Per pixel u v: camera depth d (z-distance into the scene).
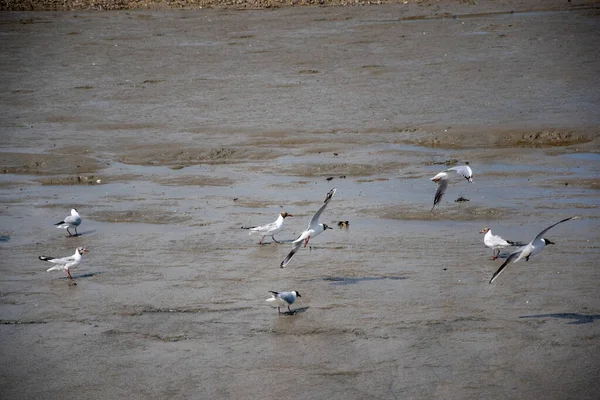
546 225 21.06
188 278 18.27
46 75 50.38
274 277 18.11
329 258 19.23
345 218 22.69
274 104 40.16
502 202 23.50
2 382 13.94
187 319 16.08
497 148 30.70
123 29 67.38
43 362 14.59
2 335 15.70
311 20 69.06
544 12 68.62
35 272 19.09
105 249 20.67
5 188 27.77
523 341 14.45
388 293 16.84
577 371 13.39
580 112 35.00
